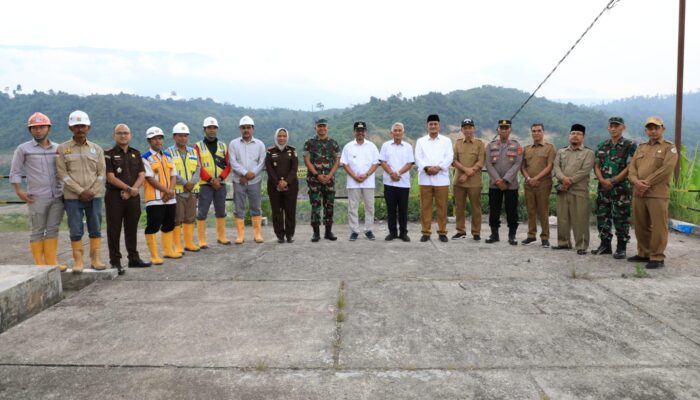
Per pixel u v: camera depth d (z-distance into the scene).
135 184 4.77
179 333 3.19
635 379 2.54
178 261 5.27
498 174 6.15
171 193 5.15
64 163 4.43
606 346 2.95
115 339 3.10
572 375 2.58
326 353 2.87
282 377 2.58
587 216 5.55
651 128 4.75
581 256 5.43
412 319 3.43
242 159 6.18
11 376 2.62
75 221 4.50
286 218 6.32
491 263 5.08
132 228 4.91
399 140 6.30
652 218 4.82
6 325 3.30
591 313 3.52
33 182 4.45
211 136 6.00
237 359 2.80
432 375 2.60
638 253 5.16
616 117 5.24
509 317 3.45
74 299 3.93
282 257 5.42
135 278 4.58
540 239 6.54
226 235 6.97
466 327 3.27
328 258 5.35
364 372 2.63
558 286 4.21
